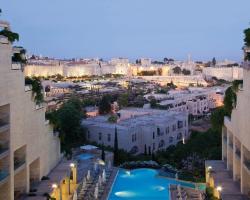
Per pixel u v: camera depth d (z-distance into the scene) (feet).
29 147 131.34
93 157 221.25
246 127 119.44
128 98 518.37
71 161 178.19
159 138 271.69
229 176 148.36
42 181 143.54
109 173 191.31
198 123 410.72
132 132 250.98
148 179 184.75
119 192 166.09
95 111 398.83
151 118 296.30
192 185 173.47
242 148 127.85
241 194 127.54
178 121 301.02
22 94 124.67
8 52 112.98
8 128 114.01
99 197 155.84
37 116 140.36
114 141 243.19
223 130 170.81
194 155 206.08
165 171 193.98
